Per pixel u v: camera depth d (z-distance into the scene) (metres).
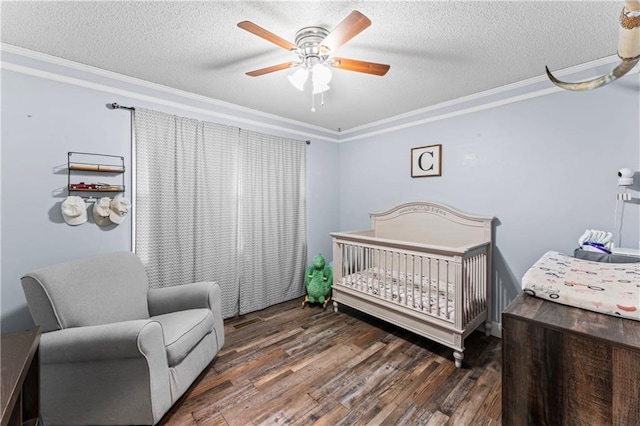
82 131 2.13
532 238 2.37
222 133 2.86
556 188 2.23
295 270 3.57
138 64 2.11
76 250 2.12
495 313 2.58
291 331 2.67
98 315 1.76
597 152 2.05
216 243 2.84
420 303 2.30
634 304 0.91
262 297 3.21
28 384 1.25
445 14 1.51
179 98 2.61
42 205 1.99
